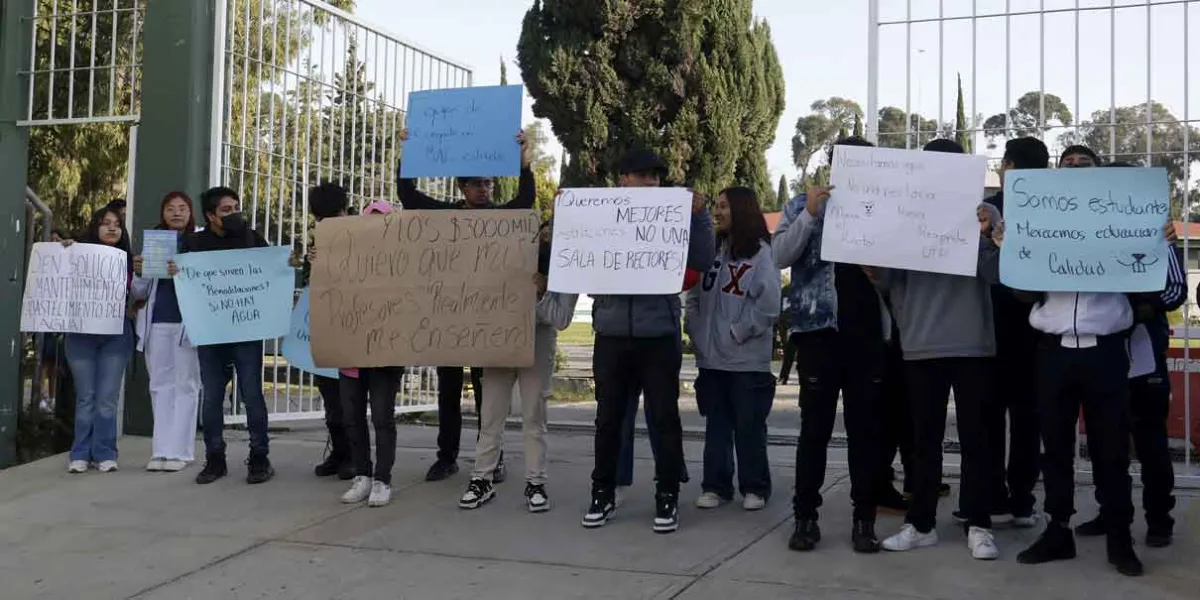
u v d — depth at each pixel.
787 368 5.98
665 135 13.39
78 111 10.73
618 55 13.45
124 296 6.91
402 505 6.08
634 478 6.74
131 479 6.81
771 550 5.01
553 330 6.04
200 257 6.61
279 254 6.65
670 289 5.20
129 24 8.98
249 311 6.58
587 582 4.61
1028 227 4.58
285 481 6.74
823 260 4.82
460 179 6.44
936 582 4.47
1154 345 4.89
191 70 8.03
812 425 4.98
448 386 6.74
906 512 5.62
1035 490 6.24
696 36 13.31
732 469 6.07
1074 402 4.68
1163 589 4.32
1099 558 4.76
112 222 7.03
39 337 8.59
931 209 4.70
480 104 6.09
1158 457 4.91
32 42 8.45
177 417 7.08
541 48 13.45
